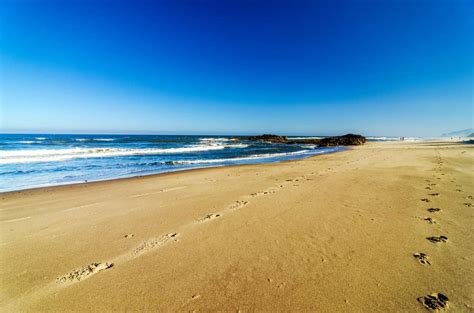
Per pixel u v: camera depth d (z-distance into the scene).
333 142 49.84
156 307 2.46
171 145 41.25
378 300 2.52
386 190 7.21
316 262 3.26
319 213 5.21
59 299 2.61
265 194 7.07
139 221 4.97
